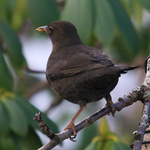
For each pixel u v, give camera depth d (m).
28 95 16.98
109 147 9.67
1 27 10.91
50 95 17.67
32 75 17.88
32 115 9.91
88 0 10.15
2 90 10.29
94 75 8.72
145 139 8.65
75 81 9.41
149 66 9.34
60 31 12.21
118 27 10.29
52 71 10.18
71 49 10.85
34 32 17.64
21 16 14.03
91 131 12.86
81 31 10.00
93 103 16.58
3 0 13.16
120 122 17.30
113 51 15.48
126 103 9.57
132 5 12.78
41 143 10.15
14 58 11.35
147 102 8.84
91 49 10.44
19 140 9.95
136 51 10.77
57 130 10.25
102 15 10.10
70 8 10.21
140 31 13.75
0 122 9.34
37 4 10.96
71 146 14.52
